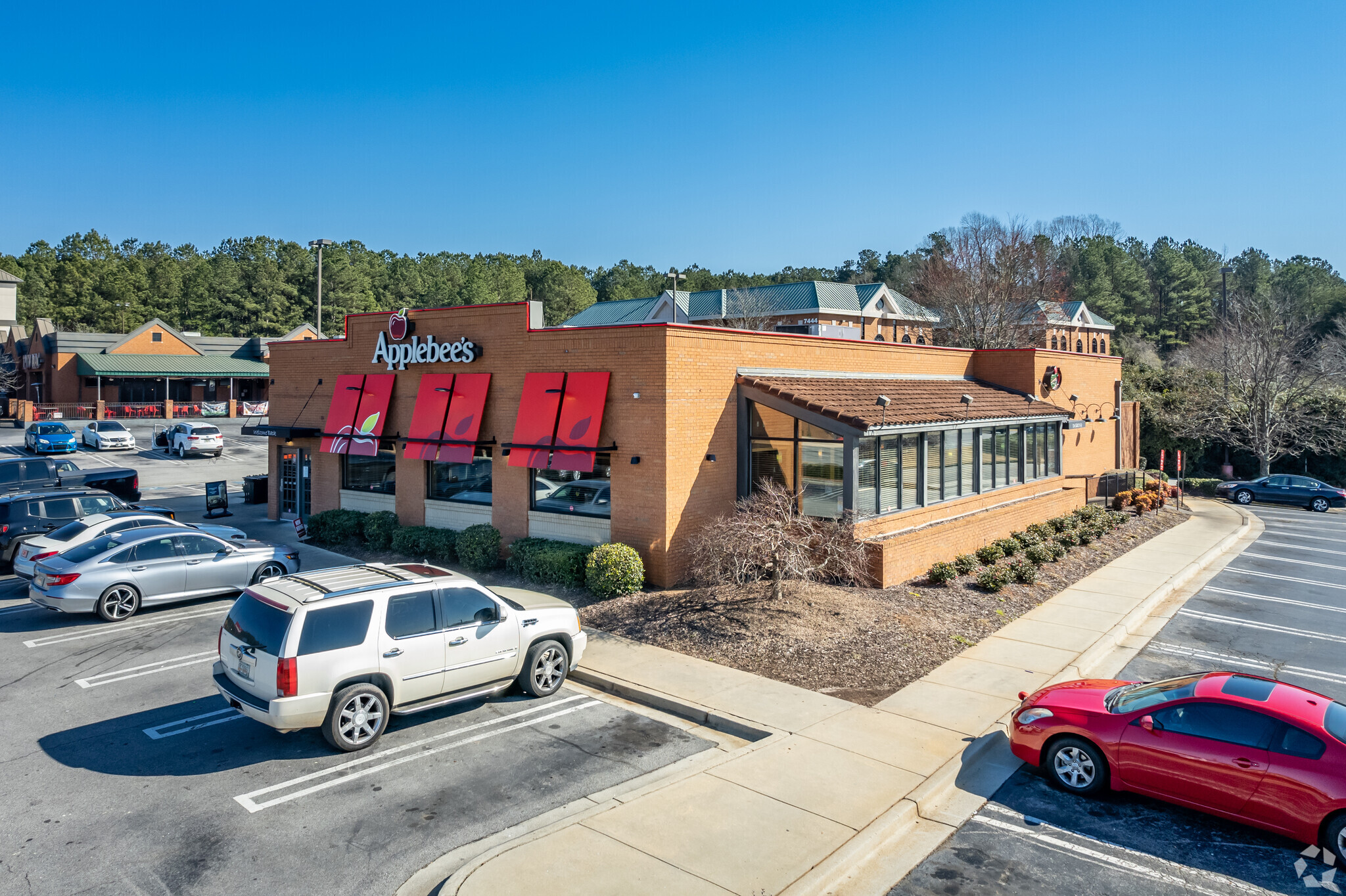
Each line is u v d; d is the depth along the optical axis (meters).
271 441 26.03
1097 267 87.19
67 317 98.06
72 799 8.34
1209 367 48.81
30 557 15.40
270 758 9.33
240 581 16.19
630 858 7.04
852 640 13.35
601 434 17.08
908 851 7.52
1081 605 16.41
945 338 59.19
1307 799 7.29
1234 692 8.15
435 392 20.36
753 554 15.13
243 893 6.71
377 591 9.77
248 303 95.06
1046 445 26.58
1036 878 7.11
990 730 10.12
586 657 12.73
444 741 9.88
